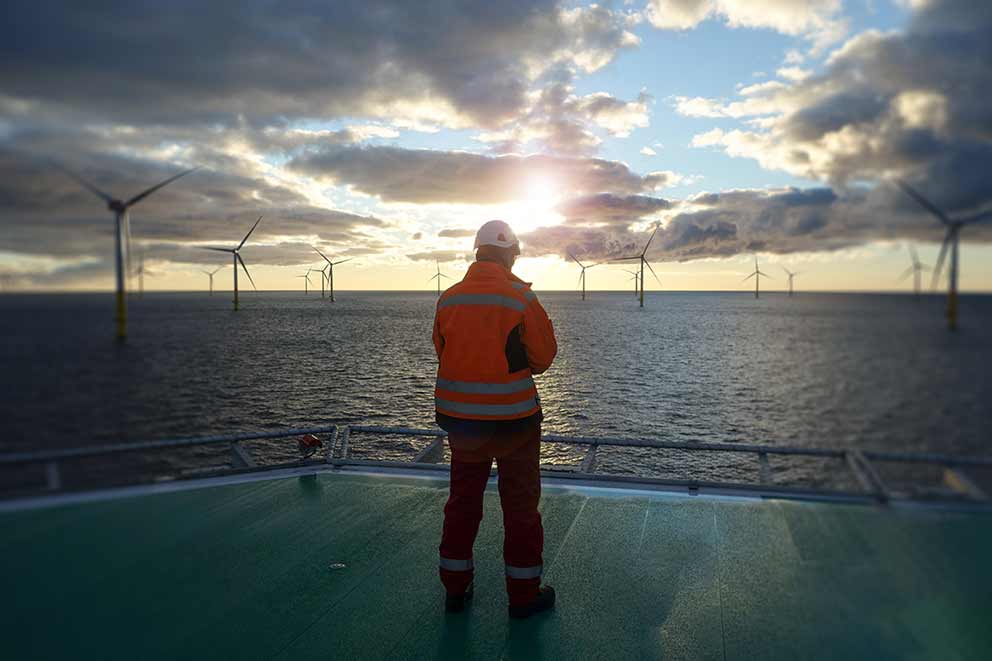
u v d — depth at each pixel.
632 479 3.50
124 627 2.12
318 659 2.01
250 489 3.58
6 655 1.91
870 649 1.59
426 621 2.26
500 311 2.28
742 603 2.21
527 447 2.31
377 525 3.11
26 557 2.48
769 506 2.81
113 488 3.02
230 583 2.47
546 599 2.31
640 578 2.49
